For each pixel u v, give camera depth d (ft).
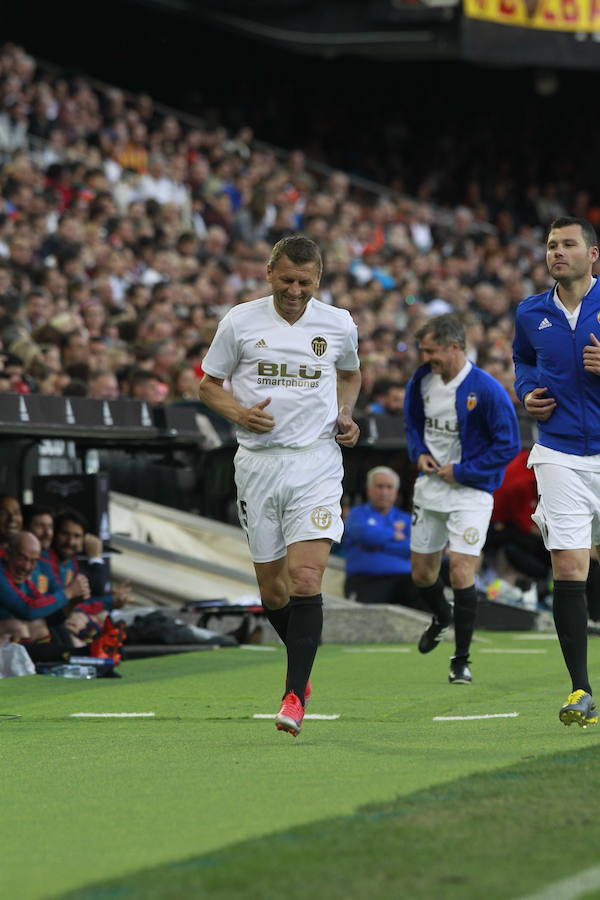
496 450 81.00
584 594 59.72
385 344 162.81
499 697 73.36
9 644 86.02
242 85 296.30
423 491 82.84
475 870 34.30
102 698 74.43
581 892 32.07
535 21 224.53
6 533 92.58
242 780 48.42
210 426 125.90
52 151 189.57
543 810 40.91
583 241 59.67
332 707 69.97
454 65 307.37
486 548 131.95
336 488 60.03
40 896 32.86
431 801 42.75
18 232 143.33
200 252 184.34
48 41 275.18
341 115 297.74
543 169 313.73
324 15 221.87
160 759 53.93
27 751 57.00
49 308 129.08
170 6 225.15
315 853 36.17
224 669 88.17
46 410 95.86
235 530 120.78
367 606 109.91
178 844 38.32
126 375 122.72
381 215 236.84
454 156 299.58
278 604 62.90
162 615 102.94
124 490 124.67
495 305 210.18
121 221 166.40
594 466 60.03
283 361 59.57
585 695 58.44
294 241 58.85
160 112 239.71
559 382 60.29
